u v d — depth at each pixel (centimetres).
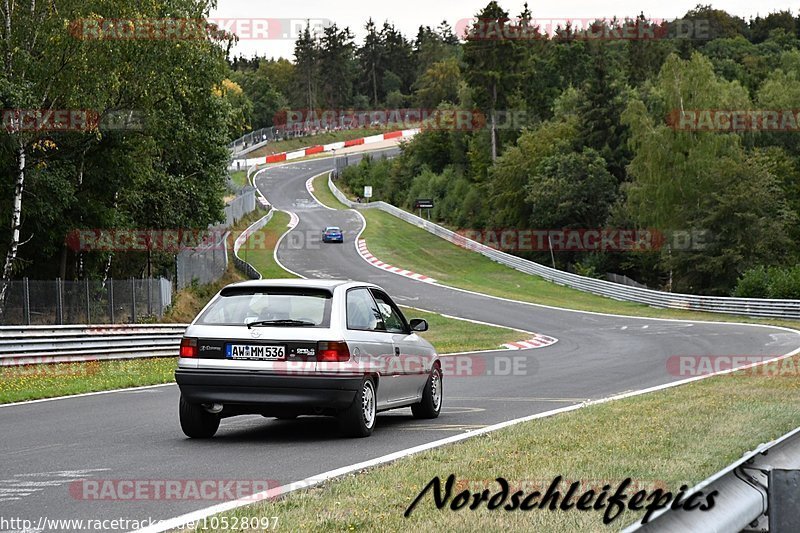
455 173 11588
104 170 3397
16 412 1355
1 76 2850
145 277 4666
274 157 15162
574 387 1733
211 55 3650
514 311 4997
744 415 1169
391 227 9181
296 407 1017
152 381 1870
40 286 2912
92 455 930
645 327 4056
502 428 1073
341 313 1047
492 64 10094
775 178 6425
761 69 11650
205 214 4519
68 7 2939
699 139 6594
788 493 400
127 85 3102
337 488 707
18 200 3003
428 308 5122
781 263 6244
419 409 1255
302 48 18962
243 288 1073
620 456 845
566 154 8281
